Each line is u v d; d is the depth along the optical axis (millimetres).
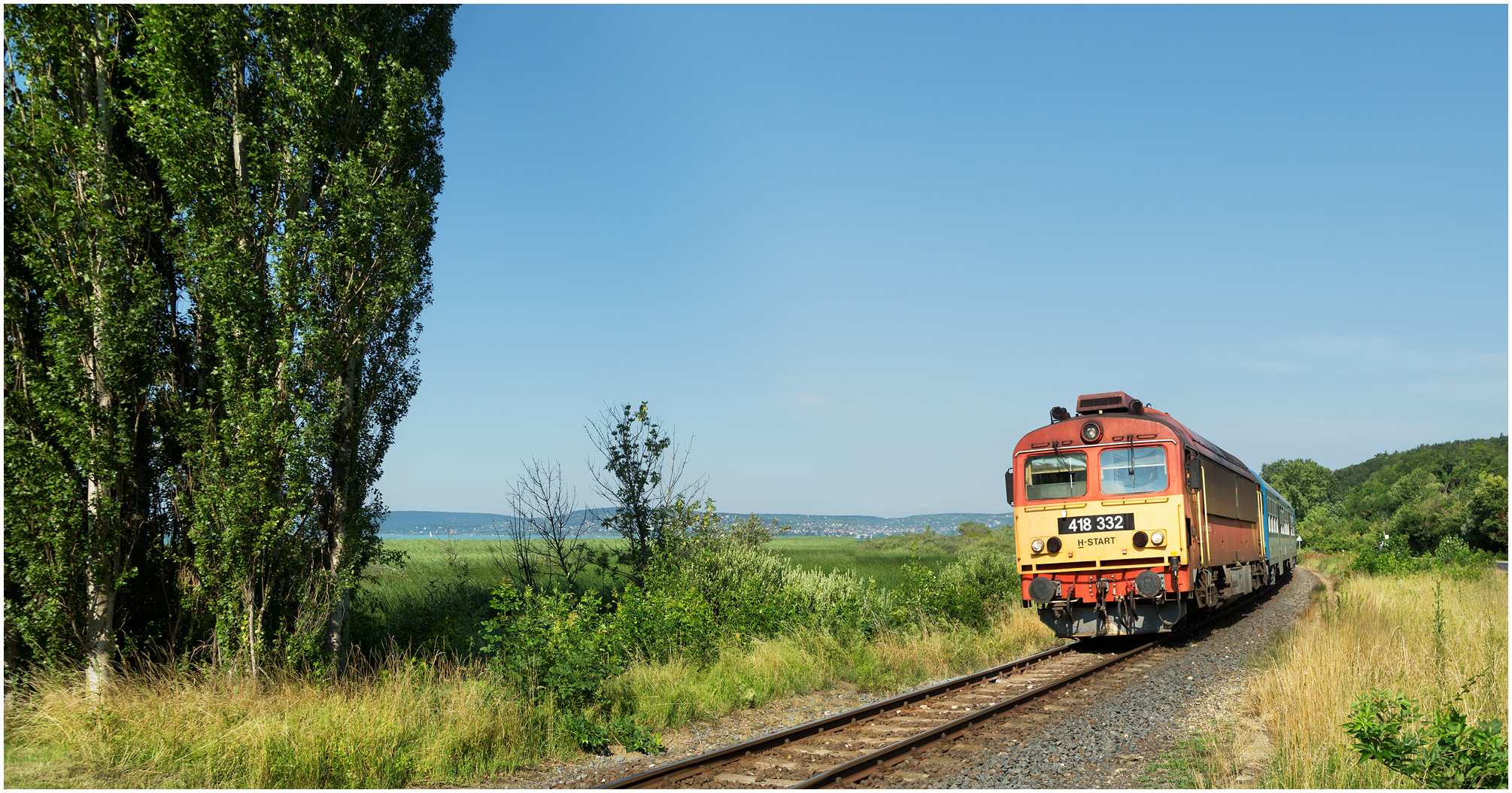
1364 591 23156
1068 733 9102
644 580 16594
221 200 11414
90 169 10828
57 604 10336
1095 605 15195
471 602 17234
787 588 17047
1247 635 16641
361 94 13164
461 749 8492
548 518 18156
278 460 11492
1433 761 6168
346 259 12141
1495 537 56531
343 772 7766
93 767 7789
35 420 10680
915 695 10867
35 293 11078
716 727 10203
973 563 22562
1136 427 15023
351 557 12484
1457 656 10484
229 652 10898
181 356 12195
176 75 11195
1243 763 7629
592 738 9125
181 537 12039
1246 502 22016
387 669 11906
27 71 10883
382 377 13648
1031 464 15742
